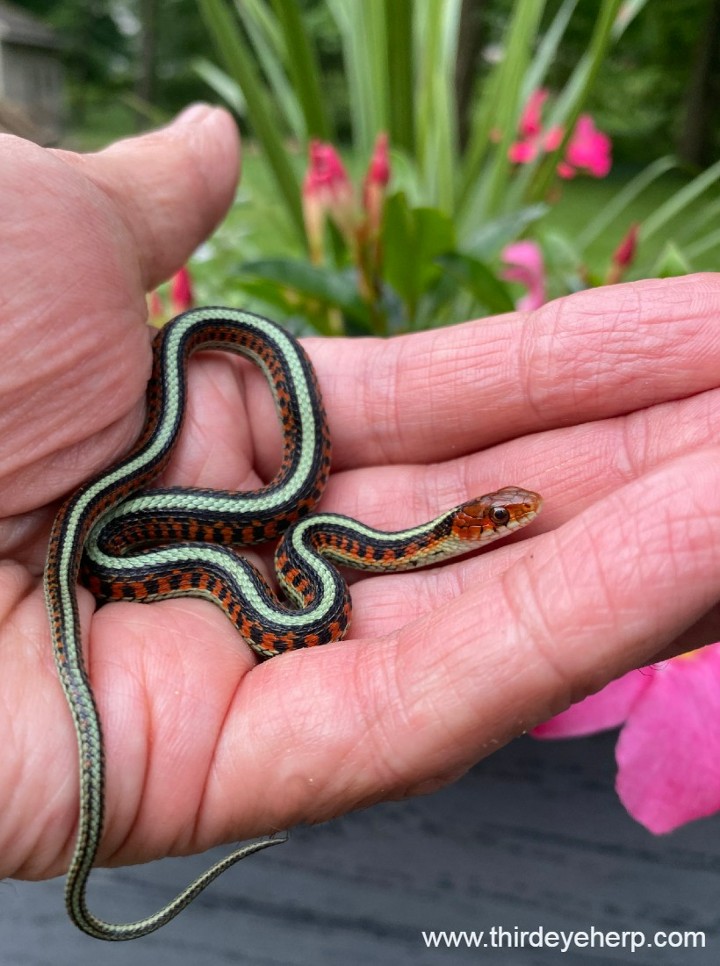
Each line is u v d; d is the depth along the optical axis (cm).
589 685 8
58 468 11
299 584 12
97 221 11
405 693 8
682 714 9
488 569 12
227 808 9
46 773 8
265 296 15
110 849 9
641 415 12
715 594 7
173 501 12
